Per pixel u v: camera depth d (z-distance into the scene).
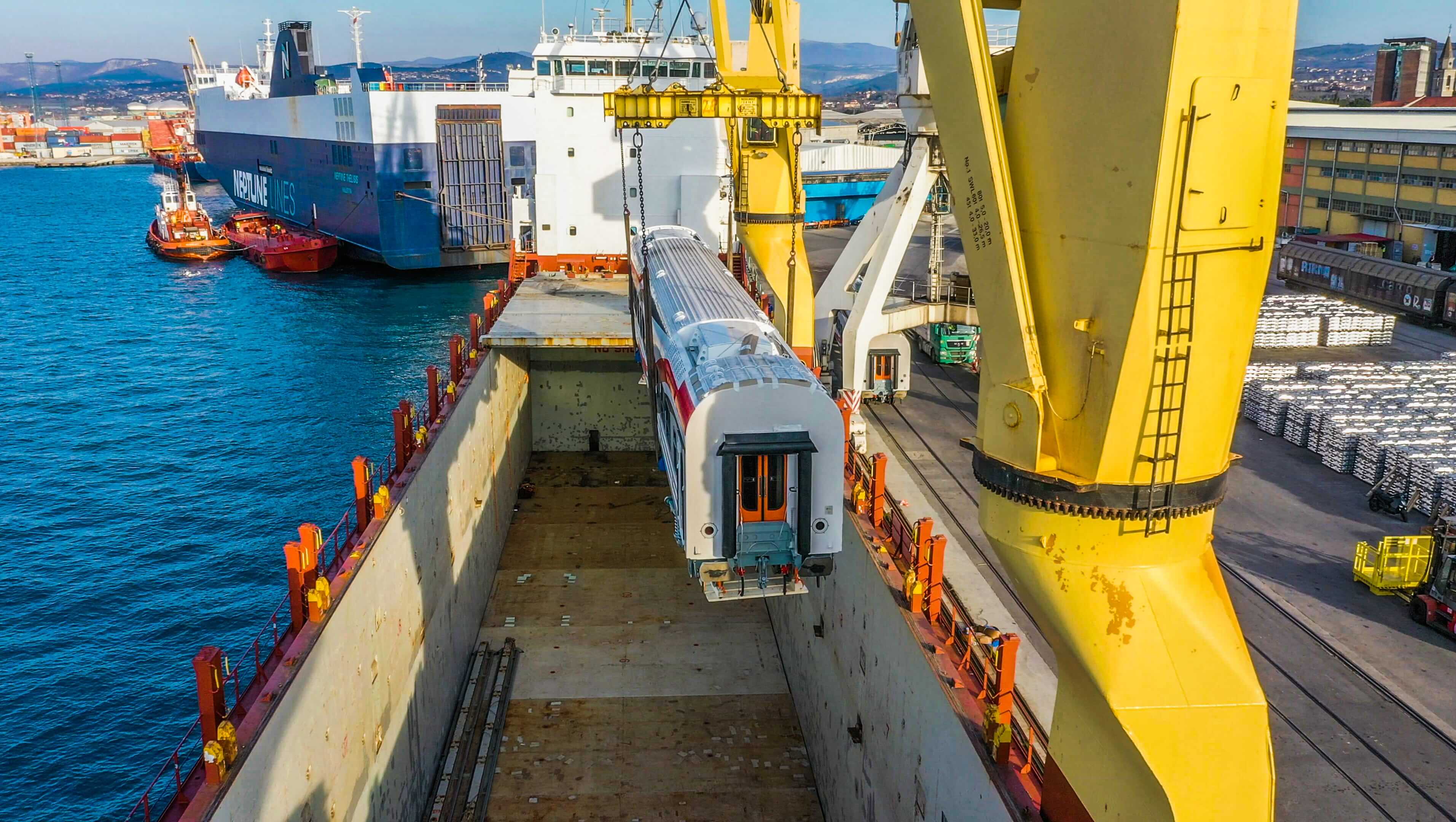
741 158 33.59
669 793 23.12
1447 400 35.00
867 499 21.50
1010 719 13.39
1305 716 18.08
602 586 32.78
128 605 37.19
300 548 17.09
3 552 40.91
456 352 31.78
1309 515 28.00
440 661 25.06
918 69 34.25
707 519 16.81
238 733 13.74
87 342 75.06
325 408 59.47
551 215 48.28
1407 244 74.56
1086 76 9.17
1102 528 10.20
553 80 48.69
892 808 17.52
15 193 198.00
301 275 104.31
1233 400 9.85
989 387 10.85
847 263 40.12
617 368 43.47
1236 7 8.39
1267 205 9.11
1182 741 10.51
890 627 17.83
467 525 29.17
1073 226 9.65
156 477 49.06
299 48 119.44
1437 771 16.58
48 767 28.47
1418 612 21.55
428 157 96.94
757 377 16.77
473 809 22.23
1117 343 9.43
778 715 26.25
